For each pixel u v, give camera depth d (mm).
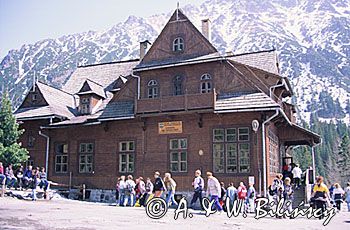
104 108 30016
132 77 29766
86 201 28344
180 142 27141
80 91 32656
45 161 32094
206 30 31828
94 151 30094
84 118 31281
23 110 33500
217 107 25672
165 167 27188
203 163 26125
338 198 26484
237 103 25484
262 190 24484
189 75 27766
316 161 112812
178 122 27281
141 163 28016
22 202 21844
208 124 26422
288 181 20516
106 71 36875
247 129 25500
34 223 13055
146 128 28266
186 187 26281
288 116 33625
